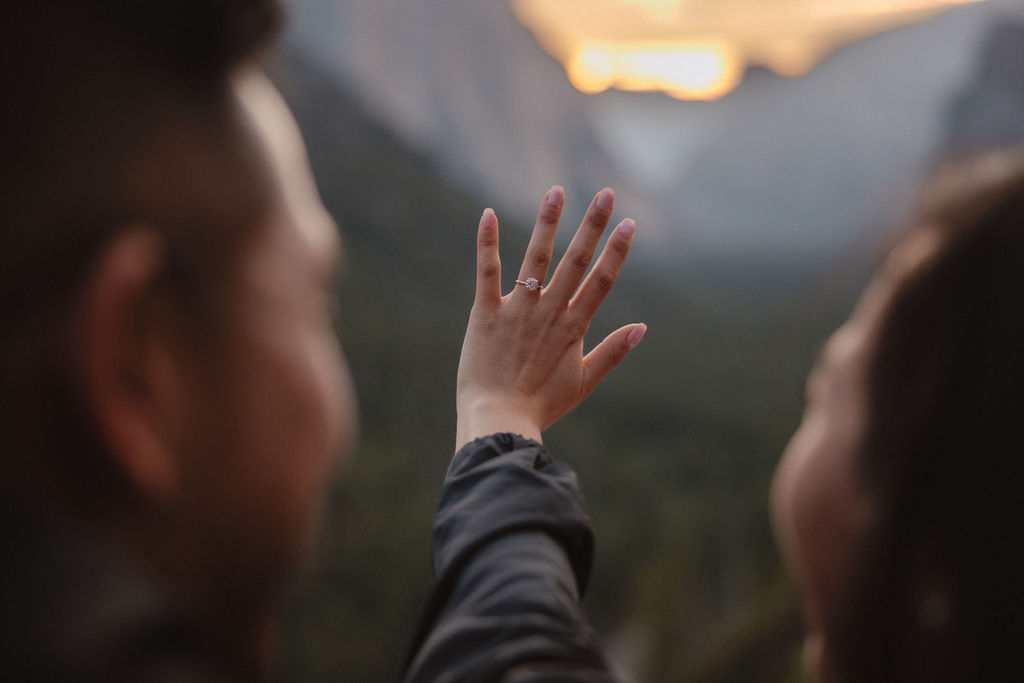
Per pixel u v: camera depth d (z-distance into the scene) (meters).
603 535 46.25
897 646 0.68
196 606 0.49
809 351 97.88
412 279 95.50
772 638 23.61
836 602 0.72
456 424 1.09
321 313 0.57
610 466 61.81
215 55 0.48
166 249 0.45
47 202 0.42
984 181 0.68
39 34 0.43
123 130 0.44
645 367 93.69
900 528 0.67
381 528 42.94
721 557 45.44
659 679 32.44
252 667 0.53
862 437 0.72
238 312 0.49
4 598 0.38
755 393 88.06
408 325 82.06
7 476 0.41
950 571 0.65
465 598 0.79
